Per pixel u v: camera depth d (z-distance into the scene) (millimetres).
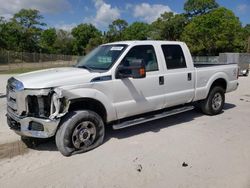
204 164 4484
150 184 3900
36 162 4648
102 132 5223
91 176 4145
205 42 52781
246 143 5383
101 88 5055
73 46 103000
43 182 3996
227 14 53594
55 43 98750
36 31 77750
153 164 4512
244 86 14492
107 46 6016
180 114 7629
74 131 4828
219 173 4176
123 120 5715
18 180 4070
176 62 6305
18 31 73812
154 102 5863
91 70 5316
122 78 5312
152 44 5922
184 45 6570
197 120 7039
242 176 4074
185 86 6477
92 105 5160
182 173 4195
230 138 5676
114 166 4453
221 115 7547
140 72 5055
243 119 7125
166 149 5125
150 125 6637
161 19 69188
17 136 5859
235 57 26578
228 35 51750
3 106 9172
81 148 4969
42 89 4508
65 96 4621
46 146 5328
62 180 4043
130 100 5480
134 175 4160
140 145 5340
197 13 65812
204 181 3947
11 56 38938
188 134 5953
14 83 4906
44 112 4652
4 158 4816
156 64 5906
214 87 7379
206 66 7281
